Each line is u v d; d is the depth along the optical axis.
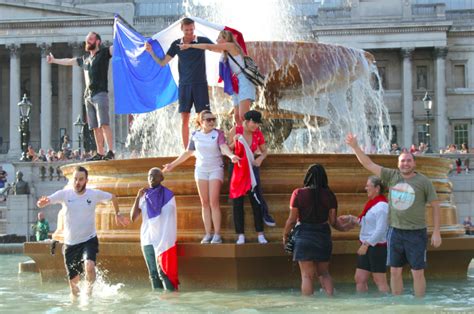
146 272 14.38
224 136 13.62
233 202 13.41
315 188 12.38
